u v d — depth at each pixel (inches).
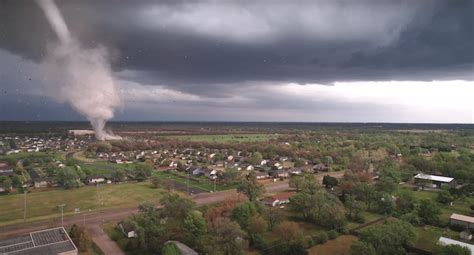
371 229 2509.8
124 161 7859.3
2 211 3818.9
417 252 2561.5
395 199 3794.3
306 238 2731.3
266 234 2974.9
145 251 2628.0
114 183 5388.8
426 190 4741.6
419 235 2928.2
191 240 2687.0
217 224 2586.1
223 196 4515.3
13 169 6141.7
